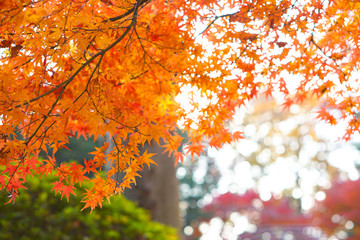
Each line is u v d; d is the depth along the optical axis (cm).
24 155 289
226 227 2766
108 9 315
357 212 2042
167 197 991
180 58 328
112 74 300
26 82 288
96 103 283
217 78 335
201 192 3553
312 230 2614
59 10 284
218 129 364
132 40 316
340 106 386
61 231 627
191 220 3450
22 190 623
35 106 287
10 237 591
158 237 709
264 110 2503
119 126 296
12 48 290
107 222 662
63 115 286
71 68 318
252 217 2631
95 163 308
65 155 1905
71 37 280
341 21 348
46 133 295
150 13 325
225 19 333
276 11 333
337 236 2203
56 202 650
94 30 288
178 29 321
